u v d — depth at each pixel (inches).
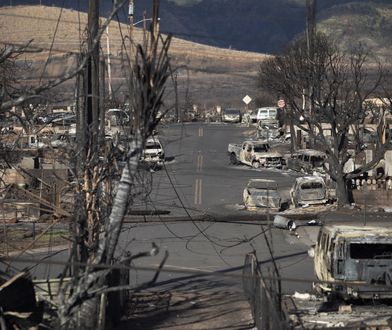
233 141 5772.6
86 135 1509.6
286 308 1464.1
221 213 3235.7
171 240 2701.8
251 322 1588.3
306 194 3398.1
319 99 3533.5
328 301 1729.8
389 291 1669.5
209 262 2356.1
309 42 3860.7
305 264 2325.3
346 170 3730.3
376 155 3385.8
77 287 1066.7
